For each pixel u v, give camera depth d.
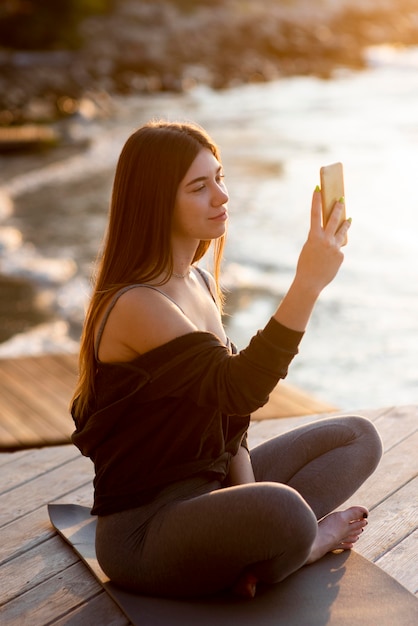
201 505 2.45
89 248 11.75
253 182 16.50
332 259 2.32
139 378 2.45
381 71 48.41
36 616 2.70
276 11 66.31
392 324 8.20
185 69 50.16
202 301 2.71
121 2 59.66
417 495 3.34
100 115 30.95
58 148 22.83
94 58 50.09
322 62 53.75
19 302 9.20
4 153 22.05
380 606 2.56
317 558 2.80
